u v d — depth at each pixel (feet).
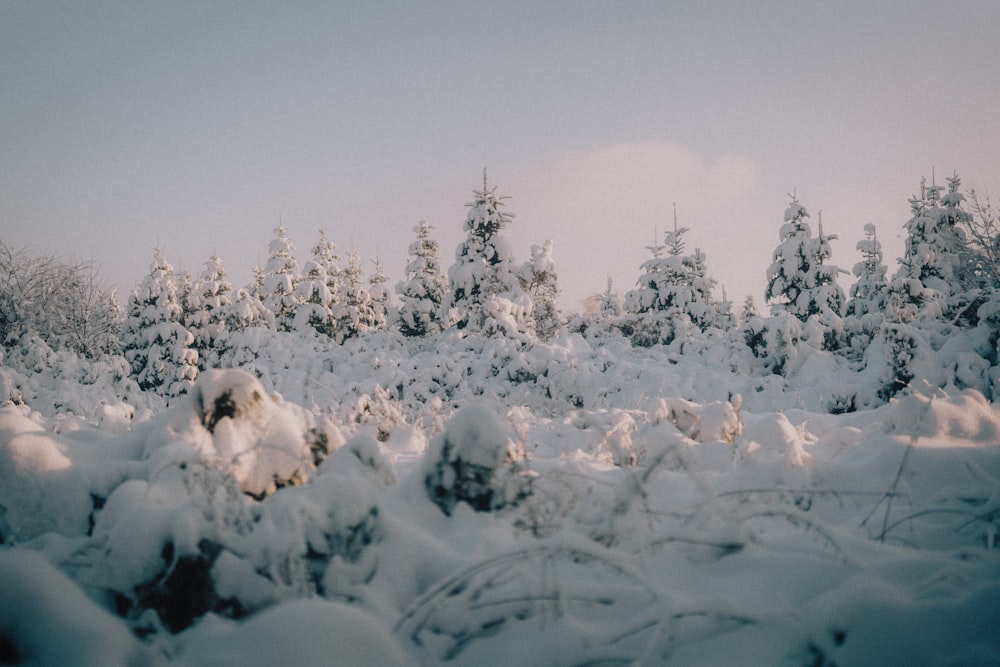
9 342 81.15
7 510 11.78
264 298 146.20
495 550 10.41
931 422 15.60
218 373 13.61
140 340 106.22
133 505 10.53
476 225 111.55
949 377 48.01
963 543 11.13
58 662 6.97
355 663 6.86
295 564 9.28
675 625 8.59
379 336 84.33
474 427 11.84
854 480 13.92
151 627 8.82
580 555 9.84
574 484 12.84
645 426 22.66
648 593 9.12
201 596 9.09
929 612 7.81
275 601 9.00
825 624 8.00
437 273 127.44
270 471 13.09
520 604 9.33
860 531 11.74
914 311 72.43
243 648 6.94
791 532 11.71
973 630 7.57
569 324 88.38
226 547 9.34
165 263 107.76
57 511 11.82
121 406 27.35
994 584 8.07
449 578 8.82
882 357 58.44
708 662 8.11
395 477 13.32
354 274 144.66
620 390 58.29
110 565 9.15
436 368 63.57
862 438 19.48
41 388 64.85
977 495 12.26
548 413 49.29
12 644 7.20
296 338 82.94
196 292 112.88
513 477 11.93
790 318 64.54
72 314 90.79
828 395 51.70
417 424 25.30
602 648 8.29
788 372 63.31
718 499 12.59
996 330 50.42
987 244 82.79
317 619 7.07
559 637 8.52
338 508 9.93
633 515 10.91
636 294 123.13
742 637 8.39
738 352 66.49
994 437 15.49
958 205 106.11
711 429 21.26
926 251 104.32
